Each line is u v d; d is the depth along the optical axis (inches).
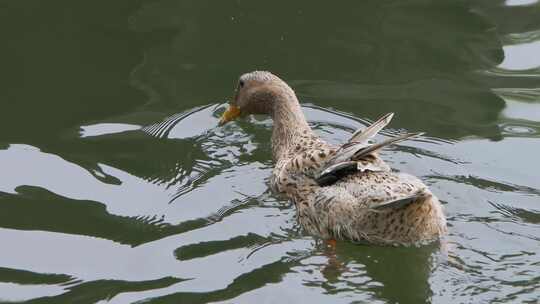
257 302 437.1
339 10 716.7
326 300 440.8
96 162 560.7
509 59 655.8
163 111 618.8
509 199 518.9
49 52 674.2
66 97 628.1
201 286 451.2
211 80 648.4
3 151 570.3
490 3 721.0
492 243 482.3
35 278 462.9
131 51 675.4
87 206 520.1
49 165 557.3
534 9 709.9
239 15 714.2
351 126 595.8
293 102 601.3
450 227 495.8
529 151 561.6
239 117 628.7
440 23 697.6
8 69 655.1
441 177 539.5
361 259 479.2
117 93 633.6
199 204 524.1
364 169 486.6
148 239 490.3
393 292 450.3
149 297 443.5
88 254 480.1
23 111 612.7
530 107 605.0
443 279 454.6
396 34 684.7
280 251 481.7
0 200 525.0
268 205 526.3
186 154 575.8
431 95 621.9
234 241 489.4
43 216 510.9
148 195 530.0
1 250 484.4
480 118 594.9
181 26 702.5
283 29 694.5
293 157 552.1
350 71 649.0
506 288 444.1
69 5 725.9
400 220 476.1
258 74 616.7
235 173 560.4
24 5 725.9
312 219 507.5
